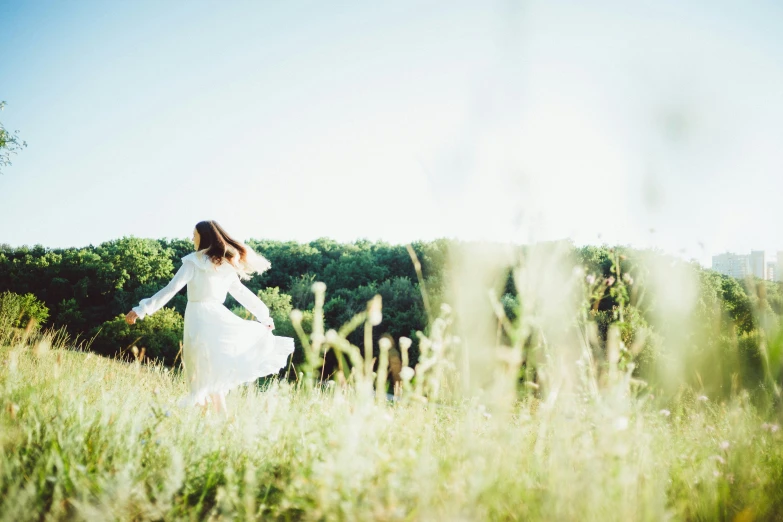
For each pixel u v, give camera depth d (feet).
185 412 8.82
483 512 4.68
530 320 4.88
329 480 4.59
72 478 5.22
